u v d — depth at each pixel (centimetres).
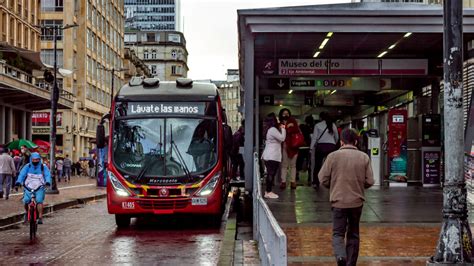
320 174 863
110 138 1659
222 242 1282
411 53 2080
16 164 3447
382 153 2128
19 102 5384
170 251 1275
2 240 1469
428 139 2034
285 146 1823
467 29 1642
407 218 1277
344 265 833
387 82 2192
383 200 1584
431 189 1920
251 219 1803
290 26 1630
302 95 2500
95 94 8425
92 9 8181
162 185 1614
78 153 7519
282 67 2073
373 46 1953
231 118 16675
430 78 2152
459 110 819
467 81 1905
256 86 2084
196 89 1712
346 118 2580
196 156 1644
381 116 2456
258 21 1625
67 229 1692
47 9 7394
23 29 5972
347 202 838
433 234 1123
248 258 1041
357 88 2186
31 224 1509
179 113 1669
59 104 5716
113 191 1620
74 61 7581
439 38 1805
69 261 1153
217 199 1634
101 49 8825
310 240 1067
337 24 1625
